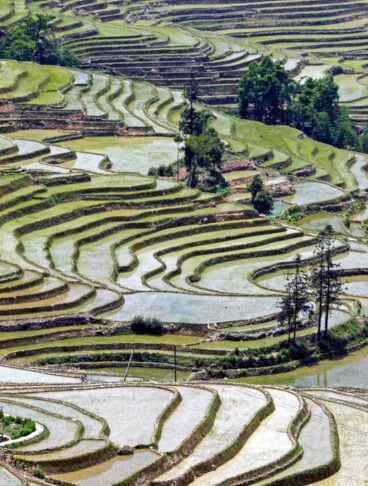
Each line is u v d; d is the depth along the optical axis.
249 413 174.62
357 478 160.00
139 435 161.88
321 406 184.25
